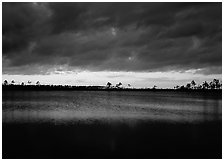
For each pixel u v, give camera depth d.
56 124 20.02
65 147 13.14
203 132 17.20
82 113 28.44
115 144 13.73
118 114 27.75
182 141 14.62
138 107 37.88
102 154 11.98
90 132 16.86
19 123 20.39
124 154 12.19
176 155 11.90
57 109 32.75
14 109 31.67
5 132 16.62
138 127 19.03
